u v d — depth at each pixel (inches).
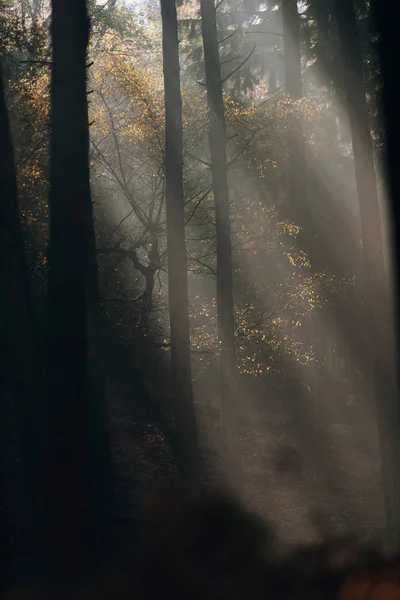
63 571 253.6
